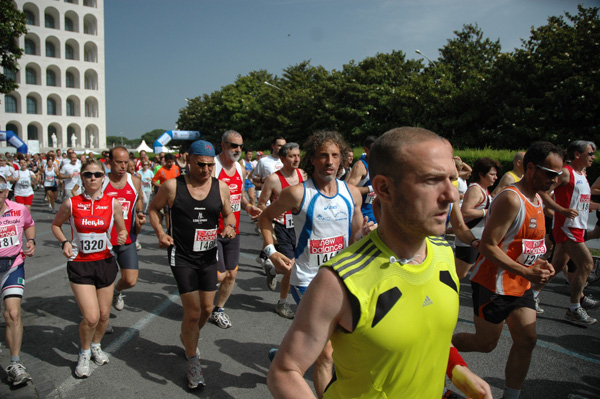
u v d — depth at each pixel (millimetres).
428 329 1299
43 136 61219
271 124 34531
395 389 1290
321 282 1274
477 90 19094
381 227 1354
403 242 1312
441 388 1421
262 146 34719
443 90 20625
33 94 60688
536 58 17328
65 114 62562
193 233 3461
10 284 3541
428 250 1395
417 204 1220
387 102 23891
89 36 63781
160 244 3389
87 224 3570
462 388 1474
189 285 3412
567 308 5180
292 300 5559
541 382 3455
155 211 3520
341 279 1247
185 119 46812
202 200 3496
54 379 3553
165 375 3615
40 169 22438
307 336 1267
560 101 16328
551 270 2479
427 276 1324
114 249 4750
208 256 3570
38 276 6621
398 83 26828
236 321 4809
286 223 4609
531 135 16391
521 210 2797
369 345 1251
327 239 3115
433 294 1320
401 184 1233
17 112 59719
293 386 1242
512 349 2830
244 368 3744
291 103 32062
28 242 3752
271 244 3182
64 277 6578
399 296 1264
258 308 5242
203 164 3439
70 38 62188
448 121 19438
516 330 2775
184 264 3451
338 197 3148
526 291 2840
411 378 1299
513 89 17844
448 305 1351
